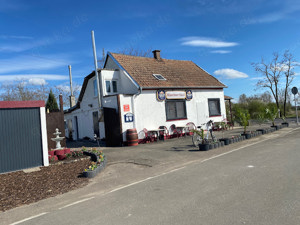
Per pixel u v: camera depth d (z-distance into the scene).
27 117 8.81
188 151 10.55
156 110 15.46
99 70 15.81
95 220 4.14
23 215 4.77
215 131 18.05
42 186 6.64
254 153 8.74
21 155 8.59
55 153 9.85
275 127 15.74
